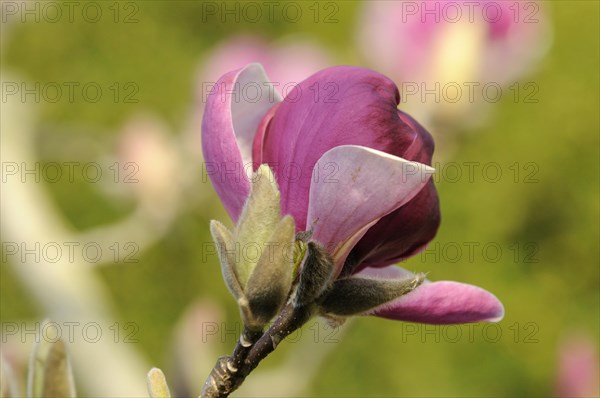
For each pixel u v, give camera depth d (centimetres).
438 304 75
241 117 76
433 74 131
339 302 73
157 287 295
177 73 339
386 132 73
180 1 346
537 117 337
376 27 135
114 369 142
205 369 104
